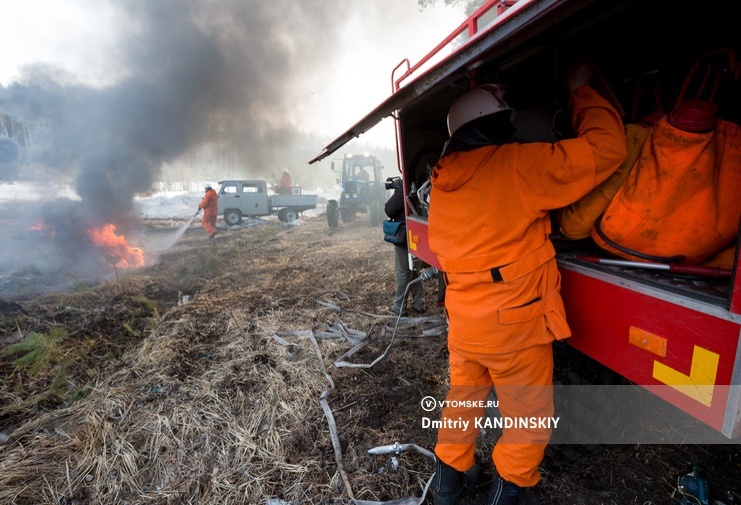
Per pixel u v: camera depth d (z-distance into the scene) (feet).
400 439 7.53
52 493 6.62
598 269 4.65
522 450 4.90
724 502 5.49
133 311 15.84
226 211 47.32
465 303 4.93
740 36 5.99
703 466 6.13
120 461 7.28
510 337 4.58
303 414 8.46
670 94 6.31
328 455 7.27
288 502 6.32
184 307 16.05
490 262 4.63
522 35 3.94
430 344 11.16
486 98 4.90
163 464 7.25
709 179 3.87
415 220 10.52
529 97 8.71
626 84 7.50
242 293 17.99
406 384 9.35
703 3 5.92
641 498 5.74
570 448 6.44
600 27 6.77
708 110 3.78
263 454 7.36
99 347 12.44
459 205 4.88
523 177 4.42
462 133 4.95
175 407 8.80
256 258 26.96
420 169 11.62
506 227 4.54
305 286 18.47
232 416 8.46
